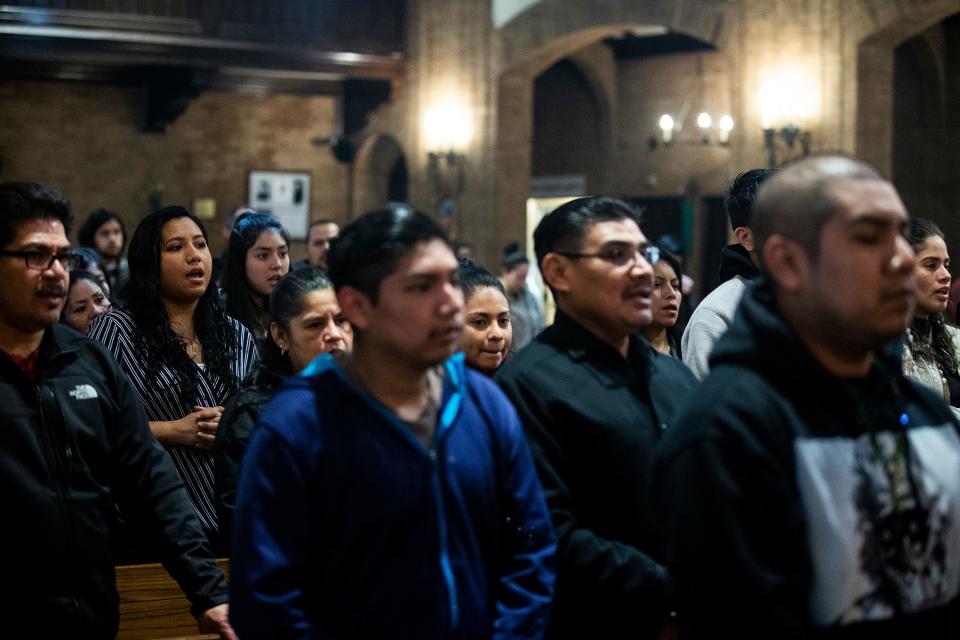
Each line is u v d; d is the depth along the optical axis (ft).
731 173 33.09
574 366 7.79
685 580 5.27
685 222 43.86
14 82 39.70
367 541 6.13
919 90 38.99
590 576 7.30
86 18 36.52
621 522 7.54
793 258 5.43
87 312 15.43
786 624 5.02
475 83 39.68
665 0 34.65
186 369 11.37
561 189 47.52
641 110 45.34
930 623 5.40
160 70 38.70
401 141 42.34
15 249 7.68
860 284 5.21
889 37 30.35
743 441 5.17
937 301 12.14
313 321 9.82
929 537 5.37
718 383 5.43
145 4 37.32
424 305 6.24
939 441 5.59
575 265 7.83
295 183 43.73
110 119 40.93
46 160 40.14
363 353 6.50
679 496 5.29
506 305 10.33
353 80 42.27
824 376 5.34
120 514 10.23
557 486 7.50
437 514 6.25
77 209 40.55
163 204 41.70
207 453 11.28
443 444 6.42
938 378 12.06
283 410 6.28
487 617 6.51
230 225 23.50
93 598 7.85
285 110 43.57
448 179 40.50
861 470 5.27
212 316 11.91
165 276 11.47
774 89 31.65
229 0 38.32
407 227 6.31
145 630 9.82
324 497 6.17
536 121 48.21
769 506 5.12
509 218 39.45
